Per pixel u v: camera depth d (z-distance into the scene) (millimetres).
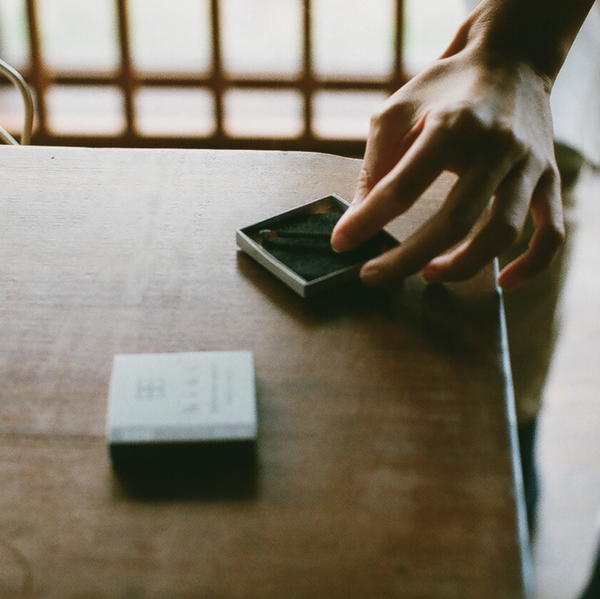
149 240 706
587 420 1319
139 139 2486
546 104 713
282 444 585
